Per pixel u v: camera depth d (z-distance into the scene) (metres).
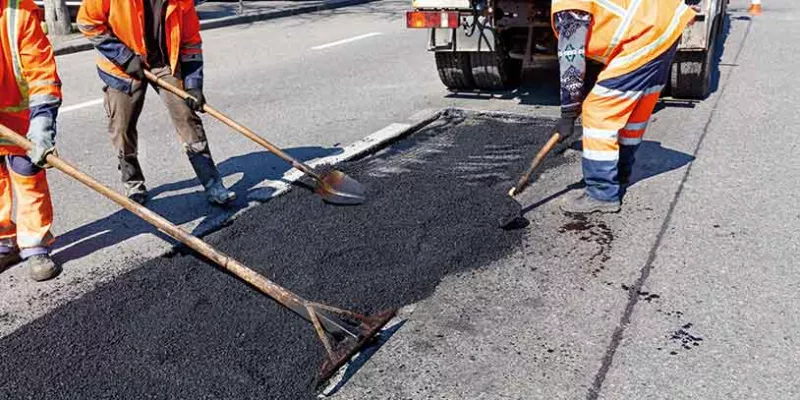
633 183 4.93
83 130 6.61
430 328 3.29
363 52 10.57
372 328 3.14
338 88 8.20
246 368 2.98
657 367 2.97
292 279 3.68
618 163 4.72
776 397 2.78
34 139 3.35
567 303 3.46
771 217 4.35
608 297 3.50
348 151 5.68
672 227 4.25
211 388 2.87
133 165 4.74
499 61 7.25
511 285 3.63
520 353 3.09
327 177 4.62
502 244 4.05
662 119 6.43
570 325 3.28
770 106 6.79
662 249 3.98
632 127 4.55
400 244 4.02
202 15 14.57
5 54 3.44
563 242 4.08
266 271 3.76
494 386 2.89
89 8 4.15
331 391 2.87
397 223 4.27
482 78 7.47
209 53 10.68
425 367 3.02
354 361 3.06
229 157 5.75
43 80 3.49
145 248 4.14
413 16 7.02
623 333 3.21
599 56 4.22
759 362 2.99
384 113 6.98
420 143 5.97
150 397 2.83
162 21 4.34
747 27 11.74
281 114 7.08
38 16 3.55
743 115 6.51
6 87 3.56
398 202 4.58
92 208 4.76
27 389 2.89
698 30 6.47
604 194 4.42
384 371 3.00
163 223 3.17
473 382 2.91
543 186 4.91
